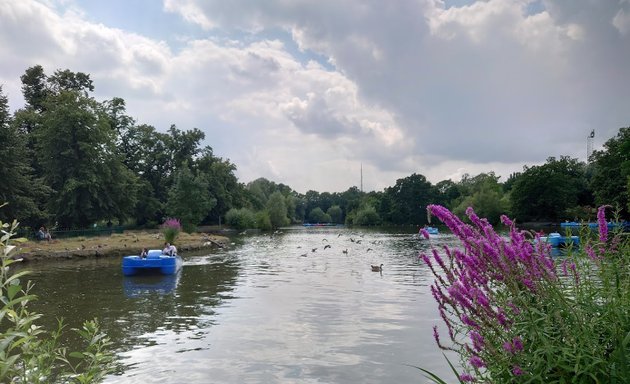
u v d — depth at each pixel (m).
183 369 9.08
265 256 35.53
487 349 3.00
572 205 68.06
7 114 36.75
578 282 3.11
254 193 118.88
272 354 10.01
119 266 27.62
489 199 84.25
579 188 72.50
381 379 8.47
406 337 11.16
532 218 73.44
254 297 17.22
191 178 68.88
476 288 3.06
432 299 16.28
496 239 3.10
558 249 3.67
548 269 3.11
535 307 3.00
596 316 2.81
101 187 49.03
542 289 2.87
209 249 42.91
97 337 4.72
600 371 2.54
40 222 44.66
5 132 35.72
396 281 21.09
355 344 10.67
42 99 57.91
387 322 12.77
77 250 32.16
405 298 16.58
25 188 37.66
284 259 33.03
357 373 8.79
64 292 18.64
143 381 8.45
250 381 8.45
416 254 36.91
